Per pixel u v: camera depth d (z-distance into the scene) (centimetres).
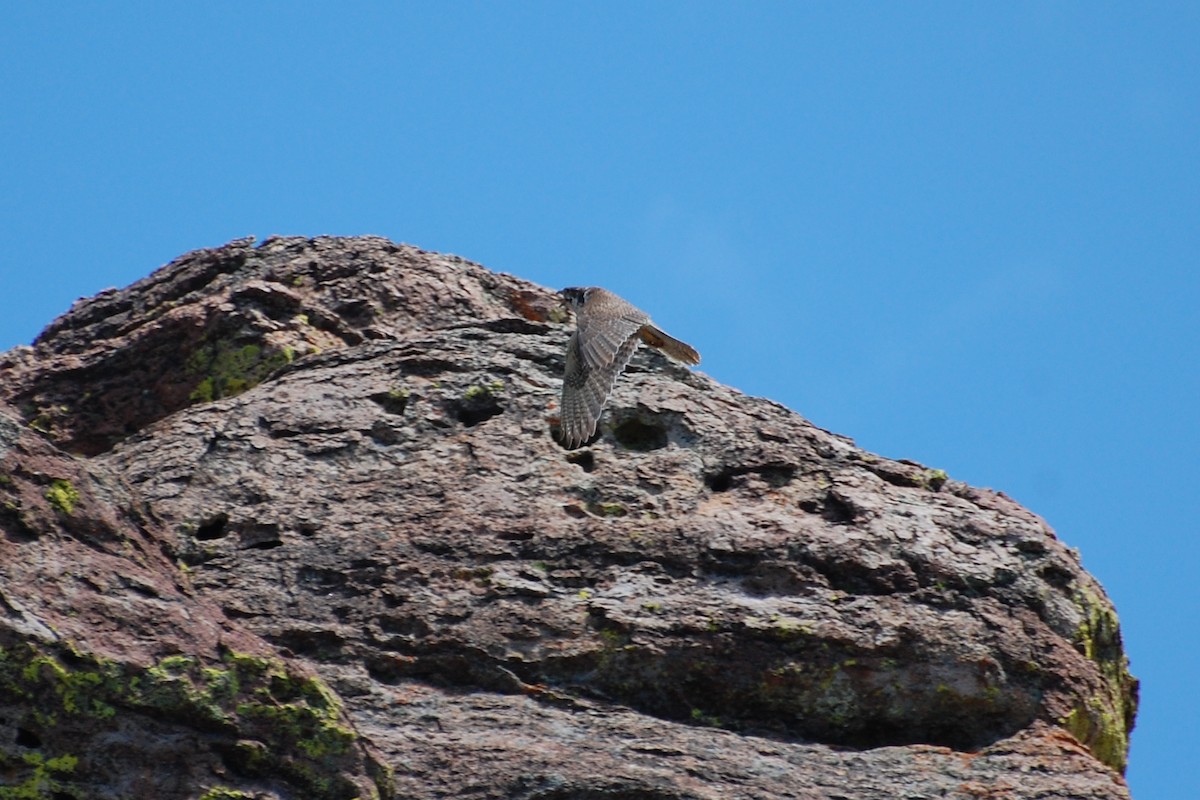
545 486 7119
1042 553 7188
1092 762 6531
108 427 8088
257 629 6519
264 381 7888
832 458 7462
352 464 7225
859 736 6650
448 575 6756
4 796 5300
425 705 6356
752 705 6625
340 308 8444
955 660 6681
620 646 6588
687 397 7588
